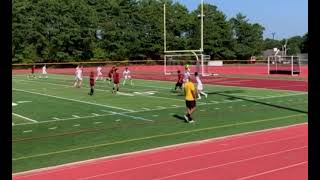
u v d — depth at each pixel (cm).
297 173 991
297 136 1454
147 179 966
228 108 2231
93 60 8644
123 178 977
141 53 9094
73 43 8431
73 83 4297
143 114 2053
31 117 1994
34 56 7938
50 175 1014
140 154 1225
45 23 8206
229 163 1100
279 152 1214
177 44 9275
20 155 1236
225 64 8581
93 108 2292
